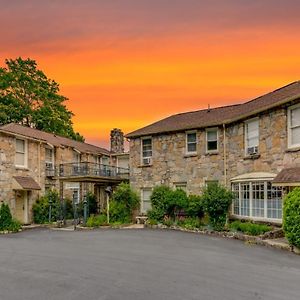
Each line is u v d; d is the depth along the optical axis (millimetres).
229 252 12844
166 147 25078
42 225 25188
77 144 35000
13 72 44281
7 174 24062
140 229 21016
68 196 30562
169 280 8891
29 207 26188
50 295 7754
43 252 13141
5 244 15344
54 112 46031
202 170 23219
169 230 20219
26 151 26250
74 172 29641
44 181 28219
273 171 18203
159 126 26531
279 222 17453
